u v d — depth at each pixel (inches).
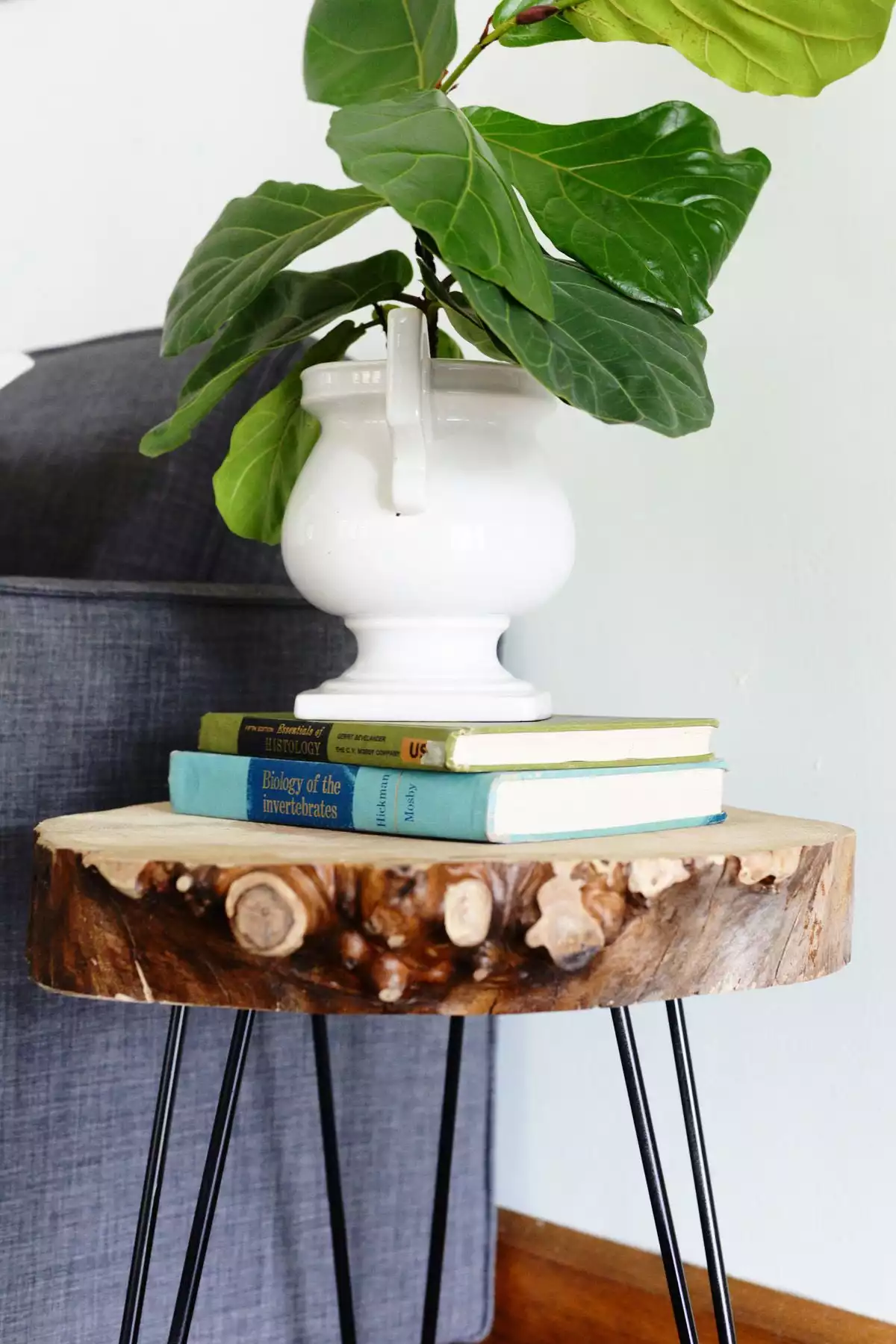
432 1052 46.7
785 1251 44.5
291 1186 43.1
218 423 47.1
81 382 52.8
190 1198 40.3
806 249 44.1
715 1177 46.3
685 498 47.2
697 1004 46.8
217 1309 41.1
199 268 31.4
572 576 50.2
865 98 42.7
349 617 32.5
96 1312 37.9
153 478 46.6
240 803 30.4
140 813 32.0
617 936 23.8
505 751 27.0
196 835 27.7
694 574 46.9
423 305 34.4
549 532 31.7
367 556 30.7
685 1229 46.9
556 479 33.2
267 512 37.9
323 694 31.2
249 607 42.0
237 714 32.3
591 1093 49.6
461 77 52.9
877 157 42.5
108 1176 38.3
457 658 31.7
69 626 37.7
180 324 30.5
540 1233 50.9
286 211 31.8
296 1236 43.2
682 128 32.0
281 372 47.8
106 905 24.7
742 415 45.7
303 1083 43.5
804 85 33.5
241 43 63.0
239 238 31.5
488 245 25.3
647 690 48.1
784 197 44.6
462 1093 47.4
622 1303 48.1
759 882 25.3
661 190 31.6
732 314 45.9
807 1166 44.1
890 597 42.3
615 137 32.0
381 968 23.2
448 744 26.2
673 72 47.0
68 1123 37.4
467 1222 47.6
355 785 28.0
